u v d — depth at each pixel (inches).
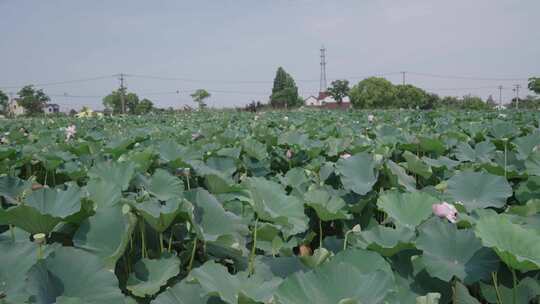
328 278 61.2
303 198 127.1
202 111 1473.9
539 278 76.8
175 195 109.0
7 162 179.0
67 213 90.3
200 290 72.8
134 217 84.8
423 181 165.6
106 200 103.4
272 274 80.0
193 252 89.1
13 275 70.7
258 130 328.8
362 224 131.5
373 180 142.2
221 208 100.6
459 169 173.5
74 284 70.8
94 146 229.0
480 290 82.9
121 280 87.2
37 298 64.4
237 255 92.4
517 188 153.7
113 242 85.4
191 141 274.5
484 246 80.6
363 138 247.6
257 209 90.7
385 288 59.6
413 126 387.9
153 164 176.7
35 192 95.2
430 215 102.0
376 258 74.3
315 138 287.9
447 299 81.1
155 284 79.0
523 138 205.6
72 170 170.6
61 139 317.1
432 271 78.9
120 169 129.7
